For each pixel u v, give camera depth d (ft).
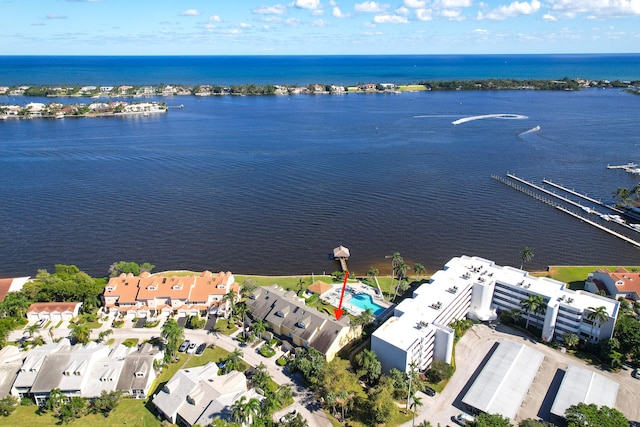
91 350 420.36
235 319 505.66
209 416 352.49
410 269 634.84
